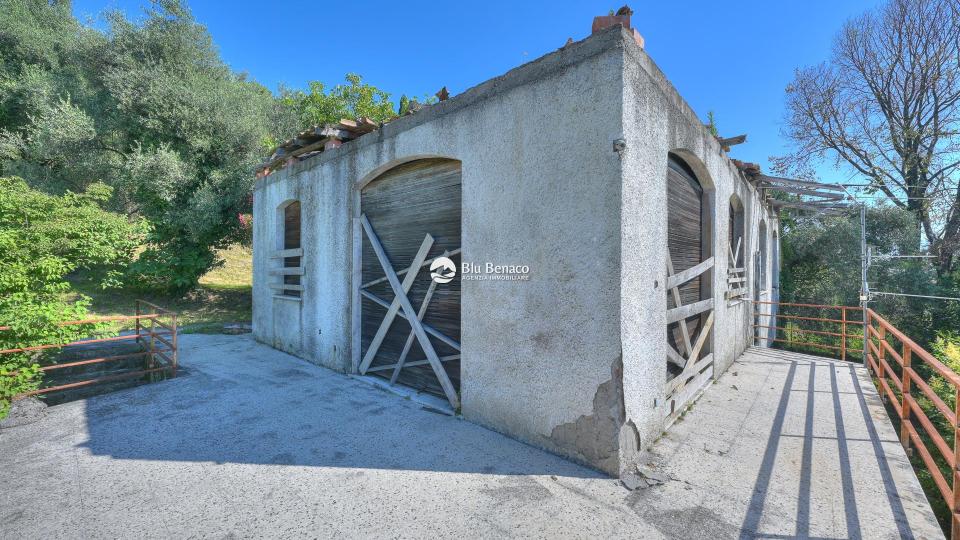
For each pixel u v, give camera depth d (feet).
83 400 13.51
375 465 9.26
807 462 9.42
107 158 35.70
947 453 7.73
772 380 16.17
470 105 11.70
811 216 34.68
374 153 15.31
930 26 43.06
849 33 49.24
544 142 9.89
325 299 18.08
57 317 13.24
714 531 6.97
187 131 34.12
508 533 6.93
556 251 9.66
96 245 17.70
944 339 26.55
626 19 9.20
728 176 17.29
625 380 8.77
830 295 37.29
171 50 36.60
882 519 7.29
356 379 16.01
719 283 16.14
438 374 13.32
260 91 52.24
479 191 11.46
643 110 9.50
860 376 16.79
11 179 17.84
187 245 35.63
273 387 15.06
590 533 6.93
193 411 12.60
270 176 22.71
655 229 10.21
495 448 10.10
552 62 9.77
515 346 10.57
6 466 9.12
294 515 7.40
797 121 53.01
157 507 7.59
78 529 6.93
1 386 12.10
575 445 9.37
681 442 10.46
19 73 40.37
